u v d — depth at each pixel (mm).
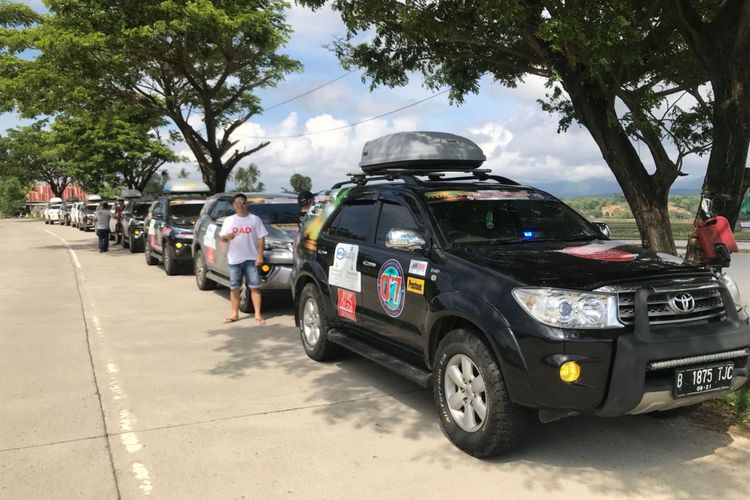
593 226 5336
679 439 4297
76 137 30844
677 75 6977
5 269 15539
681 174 6387
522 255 4277
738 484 3633
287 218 10172
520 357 3594
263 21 17453
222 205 11117
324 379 5848
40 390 5500
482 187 5355
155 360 6539
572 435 4387
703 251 5219
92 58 17031
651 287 3635
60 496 3559
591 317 3537
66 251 21500
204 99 19797
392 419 4777
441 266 4387
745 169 5363
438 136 6102
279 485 3676
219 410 4980
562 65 6539
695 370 3648
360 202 5895
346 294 5688
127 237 21750
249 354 6801
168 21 16391
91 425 4652
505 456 4051
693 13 5570
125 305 10016
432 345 4465
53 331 8000
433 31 6977
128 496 3557
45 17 18203
